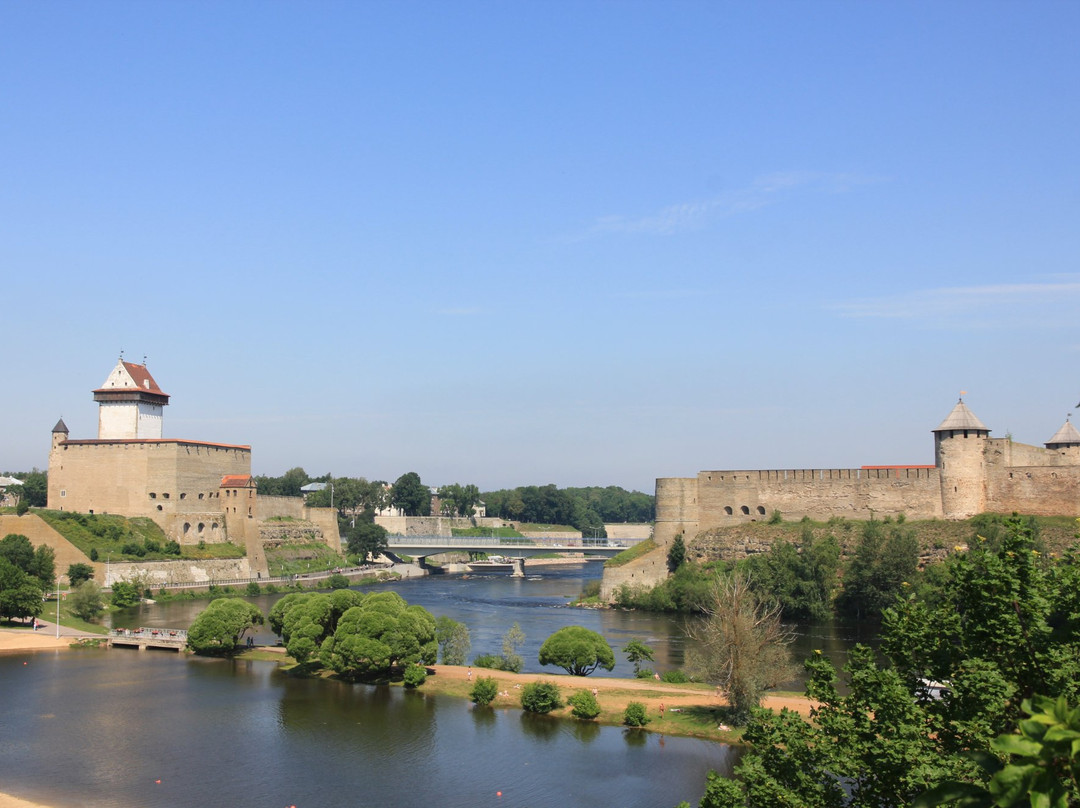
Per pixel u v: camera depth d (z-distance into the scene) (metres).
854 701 40.66
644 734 81.12
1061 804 15.70
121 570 173.25
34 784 69.44
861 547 142.62
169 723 85.44
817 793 38.50
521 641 115.06
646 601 163.88
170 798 67.00
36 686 100.00
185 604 170.00
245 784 69.81
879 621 137.12
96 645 124.31
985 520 151.62
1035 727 16.73
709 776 43.66
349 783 70.19
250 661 113.75
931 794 18.14
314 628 107.44
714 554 170.25
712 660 84.44
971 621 37.50
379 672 102.88
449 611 162.38
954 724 35.28
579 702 85.88
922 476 164.38
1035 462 160.88
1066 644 34.50
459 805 65.94
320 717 87.25
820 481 173.00
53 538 171.75
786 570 144.12
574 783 69.88
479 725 84.25
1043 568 41.53
